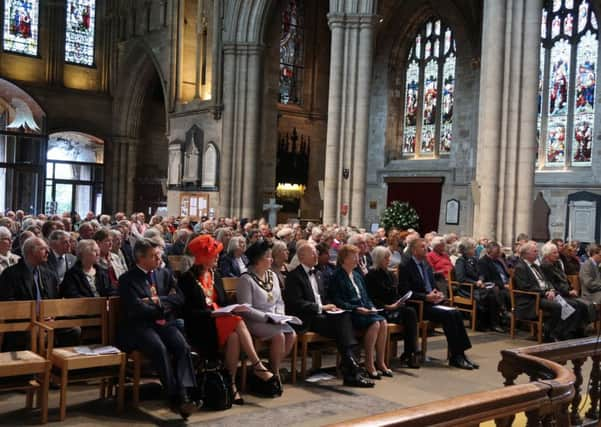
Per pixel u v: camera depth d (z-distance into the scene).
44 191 36.47
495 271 13.39
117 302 7.49
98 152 39.56
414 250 10.41
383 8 33.66
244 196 29.56
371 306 9.30
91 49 39.44
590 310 11.79
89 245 8.27
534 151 17.44
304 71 34.12
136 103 39.56
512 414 4.06
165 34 35.06
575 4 27.19
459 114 31.09
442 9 31.31
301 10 33.91
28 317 7.01
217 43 30.11
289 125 33.59
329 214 23.39
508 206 17.48
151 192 39.53
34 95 36.50
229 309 7.43
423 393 8.23
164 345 6.96
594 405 6.29
